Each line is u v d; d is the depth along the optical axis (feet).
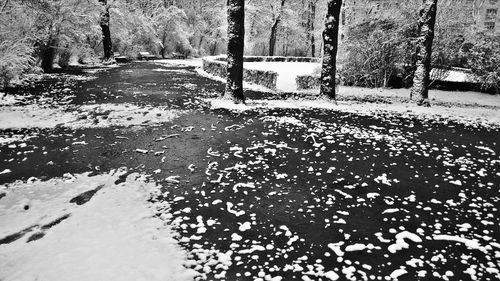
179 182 18.67
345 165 22.09
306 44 152.66
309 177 19.99
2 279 10.95
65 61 72.84
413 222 15.39
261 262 12.22
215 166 21.06
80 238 13.23
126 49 113.91
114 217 14.82
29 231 13.66
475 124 34.99
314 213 15.87
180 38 136.98
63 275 11.17
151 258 12.17
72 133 26.78
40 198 16.40
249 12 138.10
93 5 76.02
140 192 17.33
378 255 12.84
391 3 66.54
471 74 59.11
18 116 30.30
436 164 22.86
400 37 58.39
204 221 14.87
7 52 41.50
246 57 114.42
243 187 18.33
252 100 43.75
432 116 38.27
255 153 23.67
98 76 61.62
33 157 21.63
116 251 12.49
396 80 63.00
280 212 15.88
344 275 11.66
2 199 16.21
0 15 43.21
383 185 19.22
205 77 67.77
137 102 39.40
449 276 11.75
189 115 33.88
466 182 20.03
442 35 57.26
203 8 154.92
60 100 38.60
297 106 40.68
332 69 43.42
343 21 79.41
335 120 34.47
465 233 14.65
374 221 15.35
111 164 20.90
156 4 139.64
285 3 142.41
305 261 12.34
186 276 11.34
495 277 11.78
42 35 53.31
